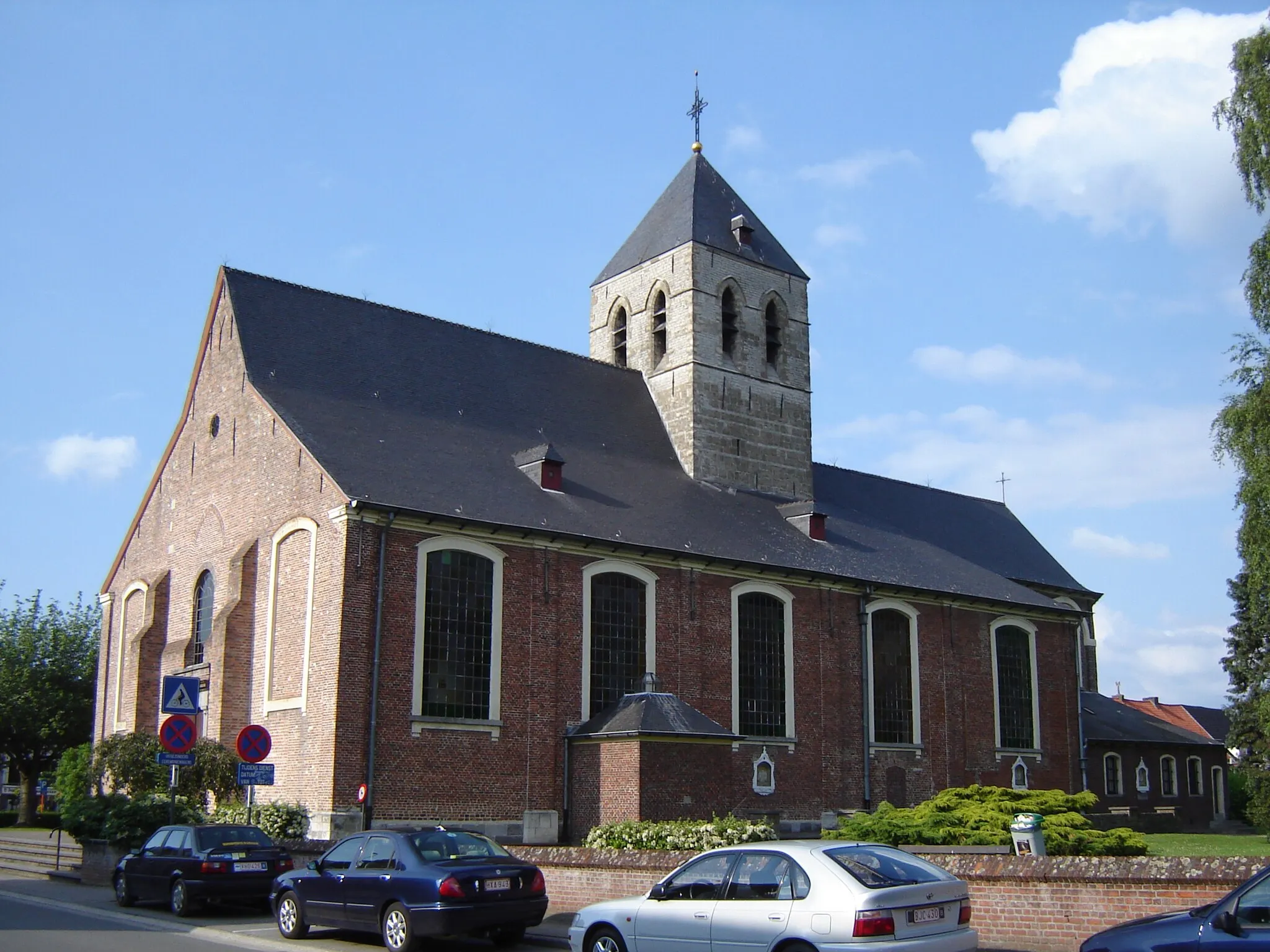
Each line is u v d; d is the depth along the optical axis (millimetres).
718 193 43500
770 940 12445
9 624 50875
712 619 33750
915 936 12055
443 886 16062
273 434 30547
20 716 48250
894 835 23422
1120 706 51719
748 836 23516
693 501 36906
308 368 32312
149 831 26406
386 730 27234
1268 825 36812
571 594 30969
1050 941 15273
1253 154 27062
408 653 27906
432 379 34531
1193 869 14352
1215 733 66688
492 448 33312
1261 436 25297
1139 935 10656
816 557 37094
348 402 31969
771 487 41156
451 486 30141
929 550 43094
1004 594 41781
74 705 49594
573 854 20422
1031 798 26547
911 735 38094
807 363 43625
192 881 20484
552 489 32688
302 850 22922
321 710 27109
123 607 37125
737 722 33688
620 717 29469
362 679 27125
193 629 33062
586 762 29594
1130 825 46406
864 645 37250
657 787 28297
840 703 36250
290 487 29609
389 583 27922
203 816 28125
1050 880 15398
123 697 34969
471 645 29078
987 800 26656
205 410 34000
